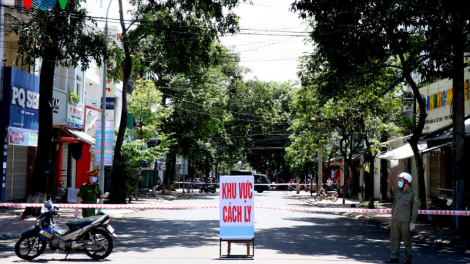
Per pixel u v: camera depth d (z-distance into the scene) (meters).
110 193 27.80
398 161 35.28
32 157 26.94
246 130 59.34
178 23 23.33
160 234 14.83
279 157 68.06
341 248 12.41
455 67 16.69
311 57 20.03
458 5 12.94
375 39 15.84
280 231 16.36
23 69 25.08
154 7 23.38
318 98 24.44
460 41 16.31
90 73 35.62
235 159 69.19
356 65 17.00
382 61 19.09
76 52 18.34
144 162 33.06
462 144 16.67
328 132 30.91
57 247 10.22
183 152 44.78
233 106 57.59
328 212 27.66
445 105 25.47
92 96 38.25
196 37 23.27
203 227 17.11
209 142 52.06
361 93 22.08
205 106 42.72
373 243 13.54
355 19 15.77
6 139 22.70
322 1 15.83
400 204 10.24
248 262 9.98
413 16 15.25
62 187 30.48
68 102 29.39
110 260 10.12
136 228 16.50
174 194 46.12
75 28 18.42
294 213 25.67
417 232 16.31
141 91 35.84
